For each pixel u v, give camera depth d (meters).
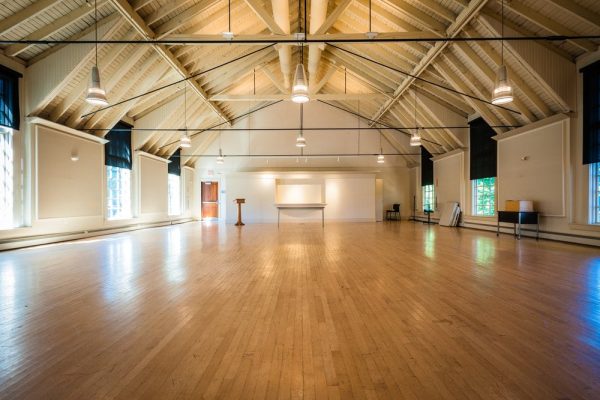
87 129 8.45
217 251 6.37
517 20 6.32
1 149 6.51
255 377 1.81
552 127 7.27
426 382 1.76
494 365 1.94
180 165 15.23
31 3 5.57
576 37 4.95
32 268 4.76
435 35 7.12
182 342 2.27
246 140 16.06
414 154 15.62
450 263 5.05
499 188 9.25
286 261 5.28
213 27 8.35
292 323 2.60
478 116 10.27
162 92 10.12
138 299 3.25
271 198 14.95
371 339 2.30
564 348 2.16
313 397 1.63
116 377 1.82
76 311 2.91
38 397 1.64
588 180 6.60
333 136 16.03
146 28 6.62
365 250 6.44
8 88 6.47
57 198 7.62
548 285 3.73
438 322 2.62
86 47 6.63
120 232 10.24
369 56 9.95
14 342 2.28
